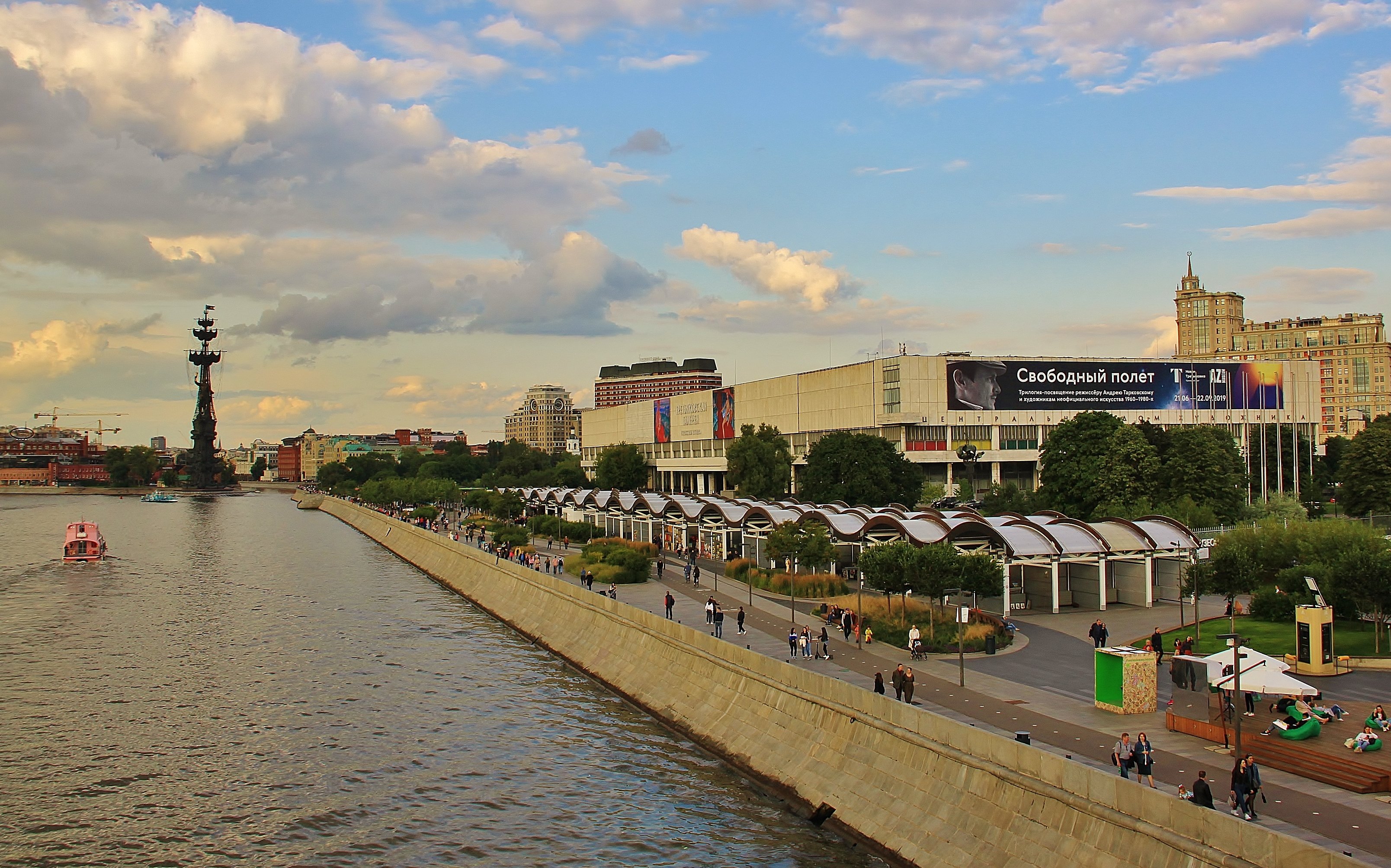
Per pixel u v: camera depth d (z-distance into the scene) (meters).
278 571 188.12
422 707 86.31
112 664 103.25
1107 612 101.25
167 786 67.25
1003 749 49.31
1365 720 56.72
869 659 79.00
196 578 176.75
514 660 105.88
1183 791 44.81
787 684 68.69
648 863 54.38
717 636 89.69
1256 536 103.75
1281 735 52.94
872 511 136.00
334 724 81.25
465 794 65.19
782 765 65.00
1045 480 164.88
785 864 53.47
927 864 50.34
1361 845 40.94
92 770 70.44
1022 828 46.97
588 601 107.12
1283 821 43.53
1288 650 78.94
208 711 85.06
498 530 187.38
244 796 65.38
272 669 101.25
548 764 70.88
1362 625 85.94
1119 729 58.16
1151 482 150.62
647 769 69.62
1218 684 54.91
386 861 55.78
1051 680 71.06
